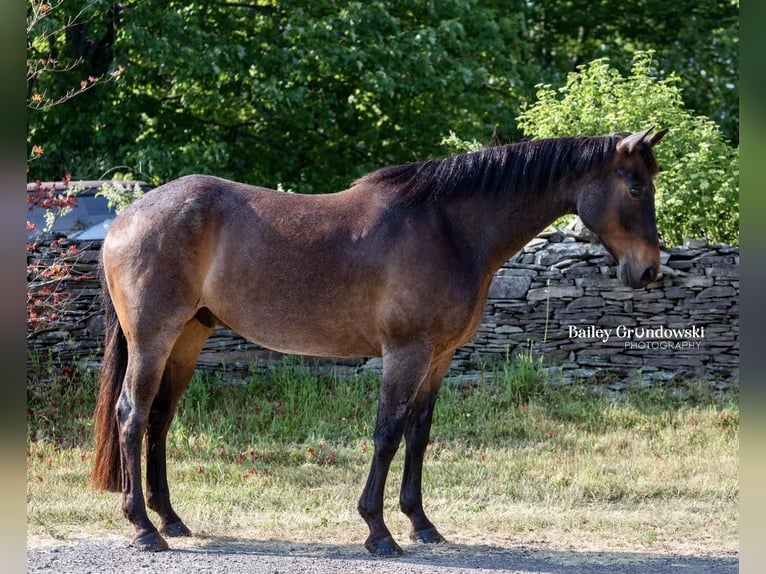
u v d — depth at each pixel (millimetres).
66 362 9742
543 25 21109
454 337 5598
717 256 9648
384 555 5543
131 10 14586
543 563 5465
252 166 16984
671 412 9055
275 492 7184
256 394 9492
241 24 15953
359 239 5613
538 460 7977
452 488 7324
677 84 19562
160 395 6125
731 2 20156
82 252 9758
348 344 5762
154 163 14281
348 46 15273
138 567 5188
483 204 5715
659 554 5727
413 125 16875
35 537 5934
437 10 16047
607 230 5641
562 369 9641
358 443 8477
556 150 5723
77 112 15570
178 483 7434
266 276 5680
